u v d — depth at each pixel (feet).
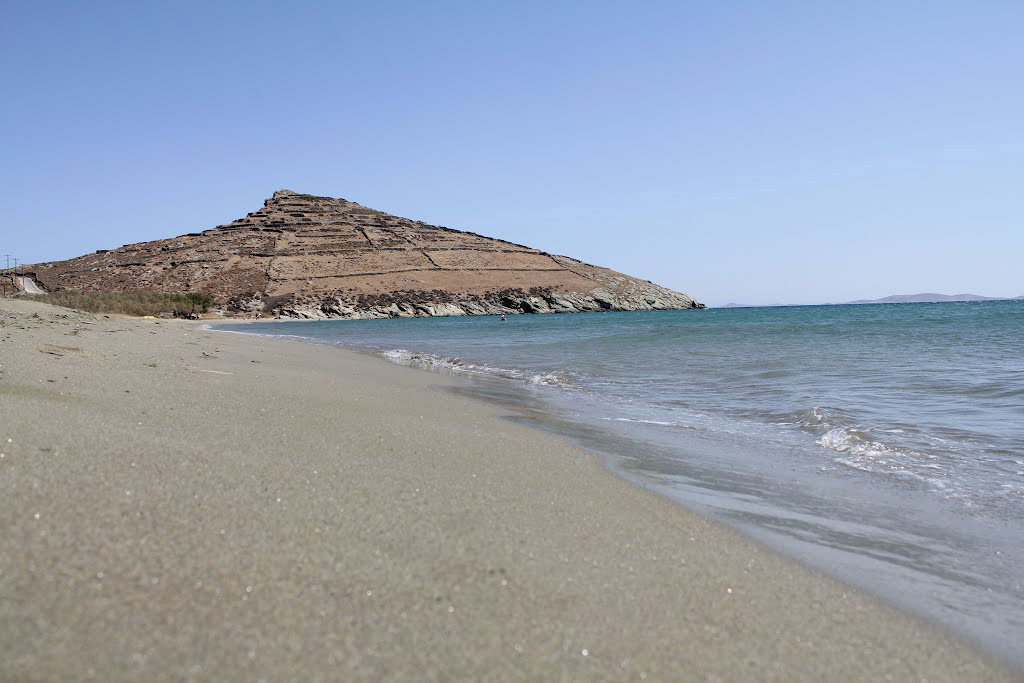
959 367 54.08
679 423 32.76
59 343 38.45
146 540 10.91
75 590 9.08
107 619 8.54
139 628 8.45
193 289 391.24
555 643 9.43
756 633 10.39
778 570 13.34
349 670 8.18
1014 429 29.71
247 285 403.75
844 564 14.15
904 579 13.43
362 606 9.82
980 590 13.01
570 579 11.69
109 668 7.59
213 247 475.31
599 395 44.01
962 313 212.64
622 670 8.90
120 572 9.75
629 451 25.61
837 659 9.83
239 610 9.24
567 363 68.69
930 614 11.82
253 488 14.35
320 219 585.22
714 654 9.58
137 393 24.71
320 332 175.94
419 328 208.54
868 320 168.76
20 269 440.86
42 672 7.34
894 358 63.87
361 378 46.83
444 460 20.04
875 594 12.55
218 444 18.03
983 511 18.33
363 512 13.87
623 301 497.05
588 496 17.62
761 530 16.22
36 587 8.99
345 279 433.89
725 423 32.91
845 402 37.96
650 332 129.39
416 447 21.56
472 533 13.46
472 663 8.68
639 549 13.70
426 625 9.50
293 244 495.00
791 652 9.88
